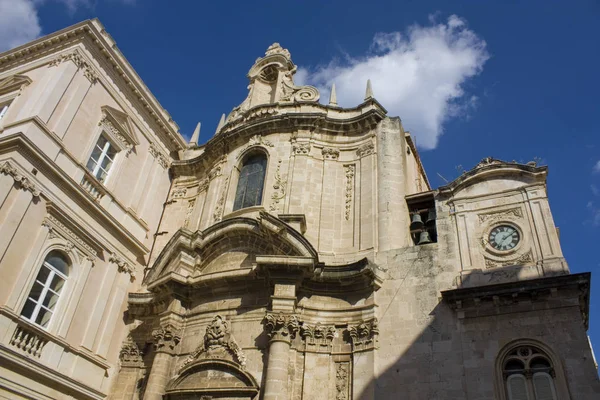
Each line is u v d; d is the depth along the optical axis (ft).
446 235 59.26
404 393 50.39
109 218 70.95
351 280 58.23
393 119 74.08
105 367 65.67
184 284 63.67
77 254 65.62
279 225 60.34
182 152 93.20
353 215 67.41
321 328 57.00
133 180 80.33
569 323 47.34
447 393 48.75
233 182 76.64
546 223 55.06
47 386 56.90
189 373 57.82
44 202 61.98
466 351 50.14
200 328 61.67
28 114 65.57
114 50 79.05
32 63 75.82
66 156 67.31
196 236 66.80
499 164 60.80
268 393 50.72
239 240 65.36
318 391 53.67
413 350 52.47
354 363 54.03
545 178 58.18
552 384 45.68
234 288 62.28
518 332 49.01
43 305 60.18
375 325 55.11
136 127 83.15
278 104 82.07
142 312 71.00
